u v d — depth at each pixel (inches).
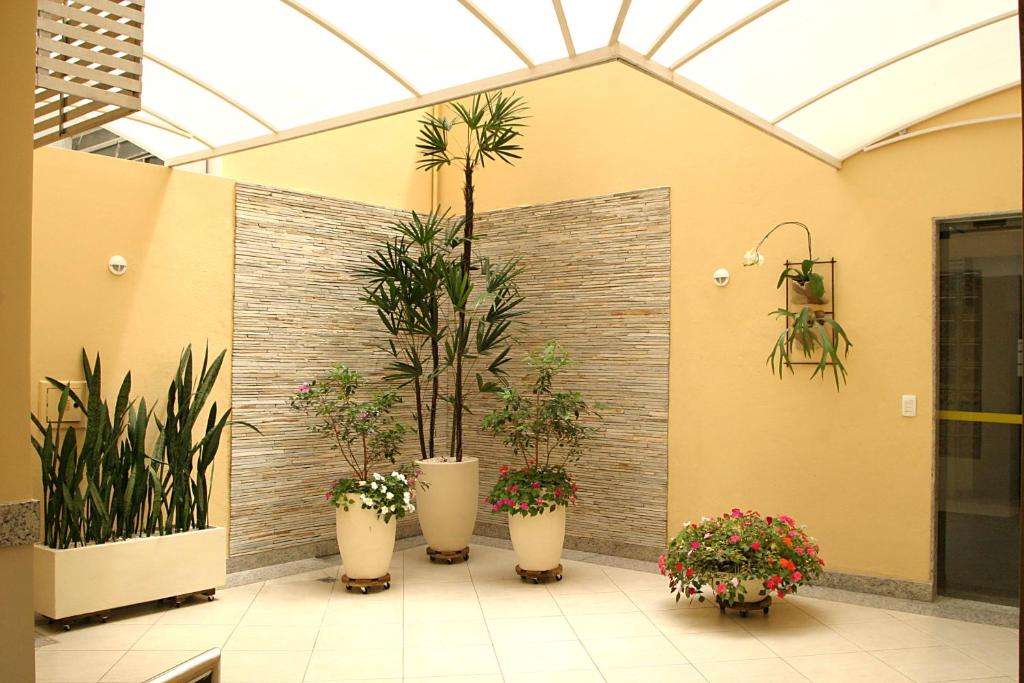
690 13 132.3
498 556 255.8
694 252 241.1
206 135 219.0
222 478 230.8
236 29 166.9
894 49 166.1
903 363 208.4
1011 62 181.0
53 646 172.4
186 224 225.5
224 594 213.0
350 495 215.2
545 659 167.2
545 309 270.1
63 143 216.2
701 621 191.5
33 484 194.7
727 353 234.5
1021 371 197.6
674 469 243.1
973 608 198.8
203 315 228.5
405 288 245.6
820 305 218.5
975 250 203.8
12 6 100.9
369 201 277.0
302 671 160.1
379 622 191.0
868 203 214.1
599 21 135.1
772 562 189.2
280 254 246.4
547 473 228.8
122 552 189.2
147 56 181.2
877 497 211.0
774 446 226.1
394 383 275.4
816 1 145.1
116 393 210.8
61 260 201.6
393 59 165.3
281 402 245.3
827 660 166.1
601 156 261.0
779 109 186.7
